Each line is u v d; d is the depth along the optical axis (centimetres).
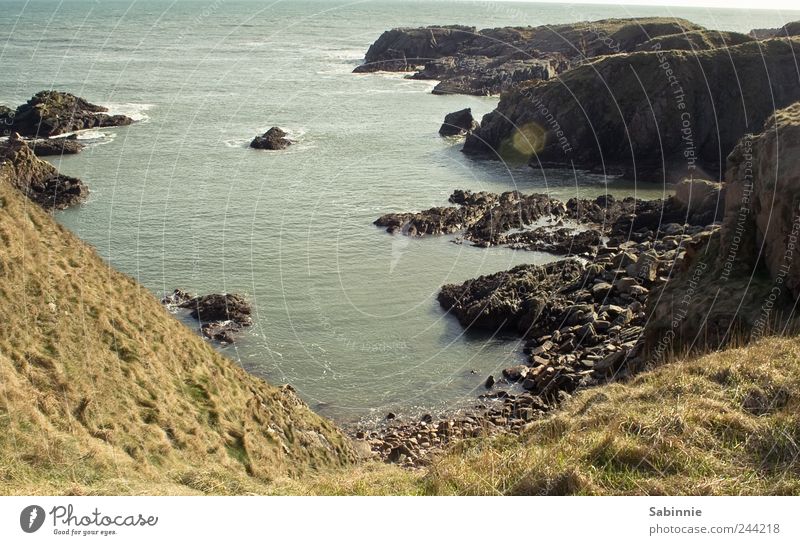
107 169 5947
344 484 1247
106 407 1402
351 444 2152
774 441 1067
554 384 2550
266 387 2017
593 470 1060
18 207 1772
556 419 1402
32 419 1230
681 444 1074
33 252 1645
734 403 1215
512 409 2522
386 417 2530
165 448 1394
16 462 1120
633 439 1130
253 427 1738
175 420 1515
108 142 6950
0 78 9925
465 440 1544
